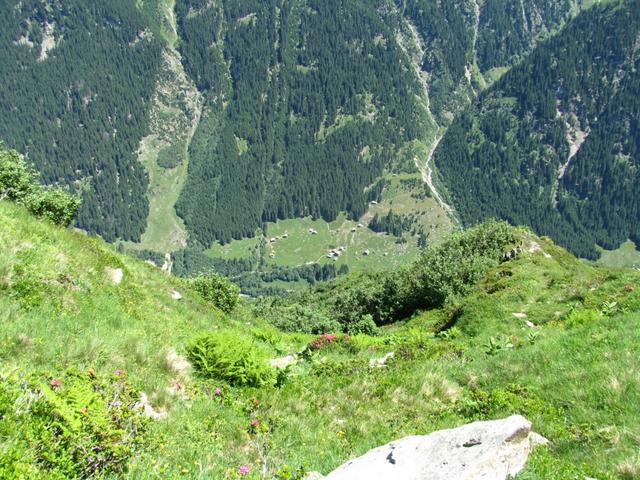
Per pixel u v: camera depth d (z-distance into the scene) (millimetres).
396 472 6965
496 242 44938
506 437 6773
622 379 10930
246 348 13555
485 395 12195
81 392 7246
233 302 36844
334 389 13430
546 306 28422
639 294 21344
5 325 9961
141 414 7945
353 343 21328
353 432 10812
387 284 46750
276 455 8906
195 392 11078
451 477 6254
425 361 16484
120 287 18062
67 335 10859
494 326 26609
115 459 6316
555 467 7359
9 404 5977
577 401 10914
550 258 41375
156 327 16016
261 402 11594
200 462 7328
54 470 5367
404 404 12711
